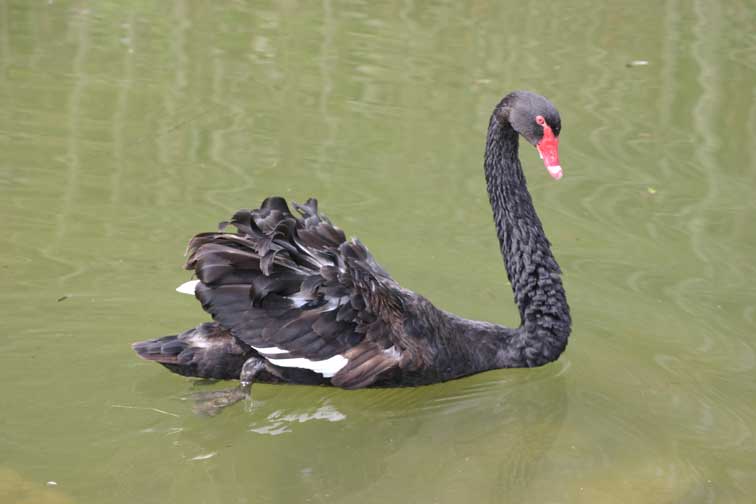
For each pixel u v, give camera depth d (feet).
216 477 24.30
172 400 26.89
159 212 35.99
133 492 23.38
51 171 38.47
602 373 29.19
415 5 56.85
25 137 40.86
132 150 40.42
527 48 50.88
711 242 35.65
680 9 55.72
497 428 27.04
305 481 24.32
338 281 26.63
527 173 40.52
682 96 46.09
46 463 24.16
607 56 49.96
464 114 44.27
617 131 43.29
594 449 25.91
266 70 48.19
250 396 26.89
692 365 29.37
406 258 34.19
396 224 36.14
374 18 55.01
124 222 35.27
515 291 29.27
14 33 50.90
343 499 23.52
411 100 45.44
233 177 38.65
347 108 44.65
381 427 27.04
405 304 27.53
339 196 37.65
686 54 50.11
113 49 49.83
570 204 38.17
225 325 26.21
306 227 28.73
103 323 29.94
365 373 26.81
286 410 27.63
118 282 31.86
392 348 27.04
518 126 28.09
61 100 44.21
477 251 34.94
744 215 37.32
